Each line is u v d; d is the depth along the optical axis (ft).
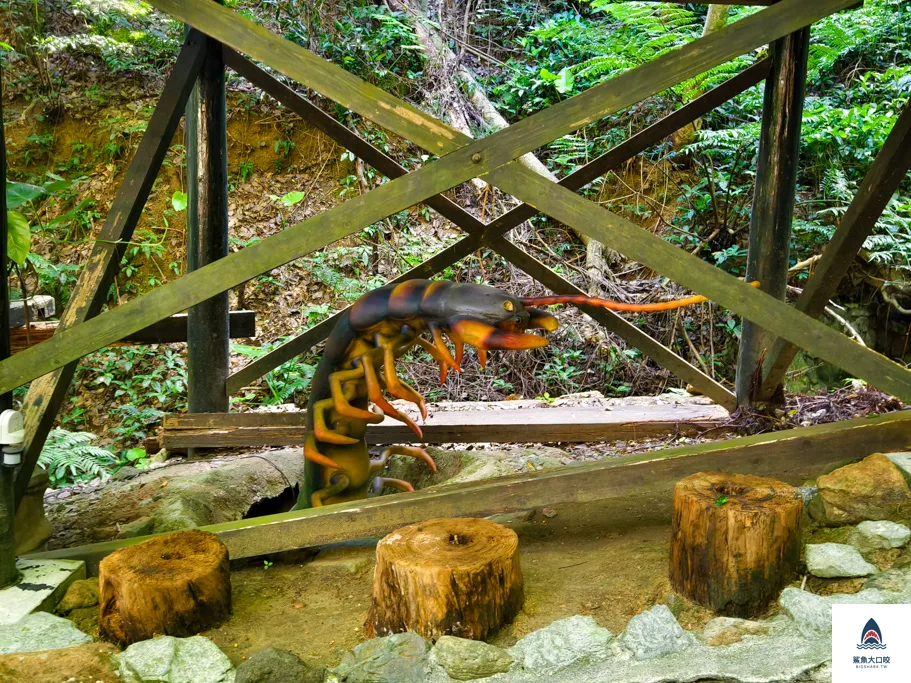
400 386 11.76
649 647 7.93
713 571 8.65
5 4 27.20
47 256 26.58
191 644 8.18
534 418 17.31
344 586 10.28
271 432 16.80
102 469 18.53
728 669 7.58
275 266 8.87
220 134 16.51
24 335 12.95
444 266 16.94
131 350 25.98
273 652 7.89
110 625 8.58
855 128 27.25
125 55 28.40
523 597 9.04
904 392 9.15
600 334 27.32
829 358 9.13
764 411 16.52
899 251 26.32
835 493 10.24
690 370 17.03
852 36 28.68
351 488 12.82
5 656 7.88
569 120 8.39
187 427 16.81
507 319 10.30
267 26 28.89
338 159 28.66
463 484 10.77
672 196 29.48
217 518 14.29
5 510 9.44
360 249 27.99
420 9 31.48
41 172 27.50
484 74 32.53
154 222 27.61
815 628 8.14
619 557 10.32
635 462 10.55
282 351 17.26
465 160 8.52
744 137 26.73
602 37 29.35
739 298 8.93
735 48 8.17
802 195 28.25
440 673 7.71
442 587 8.06
